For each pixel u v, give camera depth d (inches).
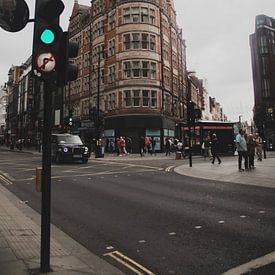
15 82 3240.7
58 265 147.3
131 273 146.6
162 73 1508.4
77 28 1908.2
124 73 1435.8
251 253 168.2
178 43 1887.3
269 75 2632.9
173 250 176.1
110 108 1494.8
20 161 889.5
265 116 2156.7
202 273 144.5
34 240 186.2
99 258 164.4
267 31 2701.8
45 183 140.9
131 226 226.2
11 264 145.0
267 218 241.3
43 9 139.3
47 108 142.9
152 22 1483.8
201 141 1067.9
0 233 200.1
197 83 3149.6
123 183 438.6
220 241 189.6
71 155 772.6
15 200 325.7
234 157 973.8
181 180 463.5
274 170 545.3
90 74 1704.0
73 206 293.6
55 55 141.6
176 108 1752.0
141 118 1386.6
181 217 249.1
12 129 3166.8
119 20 1478.8
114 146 1425.9
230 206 285.4
